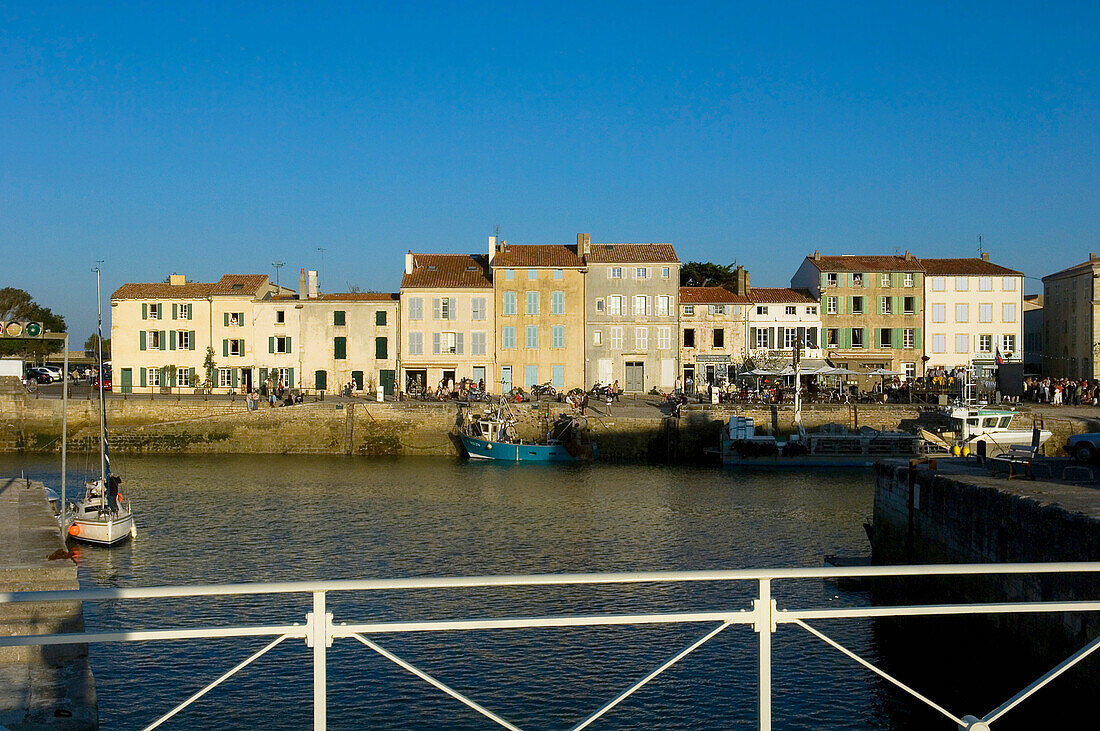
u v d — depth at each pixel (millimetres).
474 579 7254
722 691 20047
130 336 79562
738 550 33531
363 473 55375
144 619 24609
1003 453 27000
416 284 77875
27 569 20078
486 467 58781
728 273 115625
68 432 66000
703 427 63188
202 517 39750
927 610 7633
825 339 81000
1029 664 18062
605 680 20719
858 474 55531
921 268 81250
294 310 78562
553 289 77875
